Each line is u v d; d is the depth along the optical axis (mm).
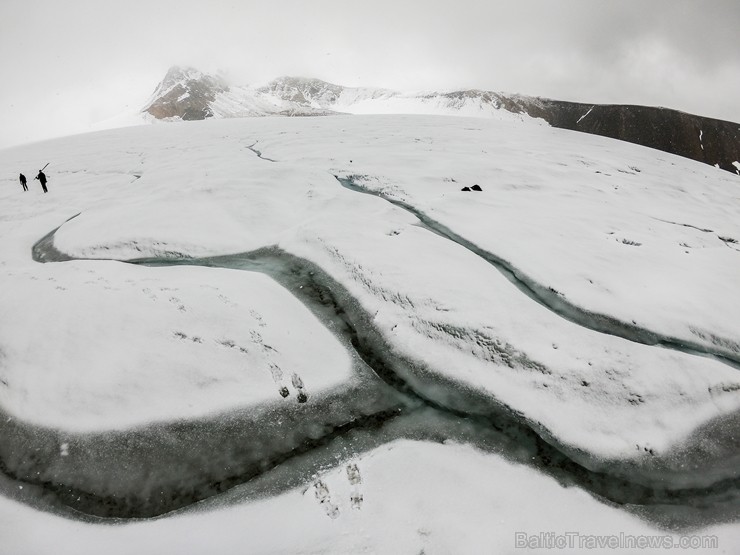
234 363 7750
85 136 41750
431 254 11195
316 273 11047
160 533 5594
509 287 10055
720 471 6598
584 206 15703
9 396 7133
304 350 8398
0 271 10969
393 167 19922
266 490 6113
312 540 5383
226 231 13055
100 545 5457
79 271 10414
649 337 8828
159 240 12453
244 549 5328
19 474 6293
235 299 9312
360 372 8180
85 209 16641
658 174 23688
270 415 7133
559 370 7816
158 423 6773
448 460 6543
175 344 7863
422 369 8180
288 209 14773
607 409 7281
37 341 7844
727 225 15867
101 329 8023
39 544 5461
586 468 6543
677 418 7191
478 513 5746
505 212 14516
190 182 17672
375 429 7086
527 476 6375
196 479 6242
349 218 13352
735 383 7797
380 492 6008
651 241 13047
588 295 9945
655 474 6500
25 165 27734
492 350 8258
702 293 10156
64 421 6738
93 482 6172
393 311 9367
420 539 5363
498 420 7242
